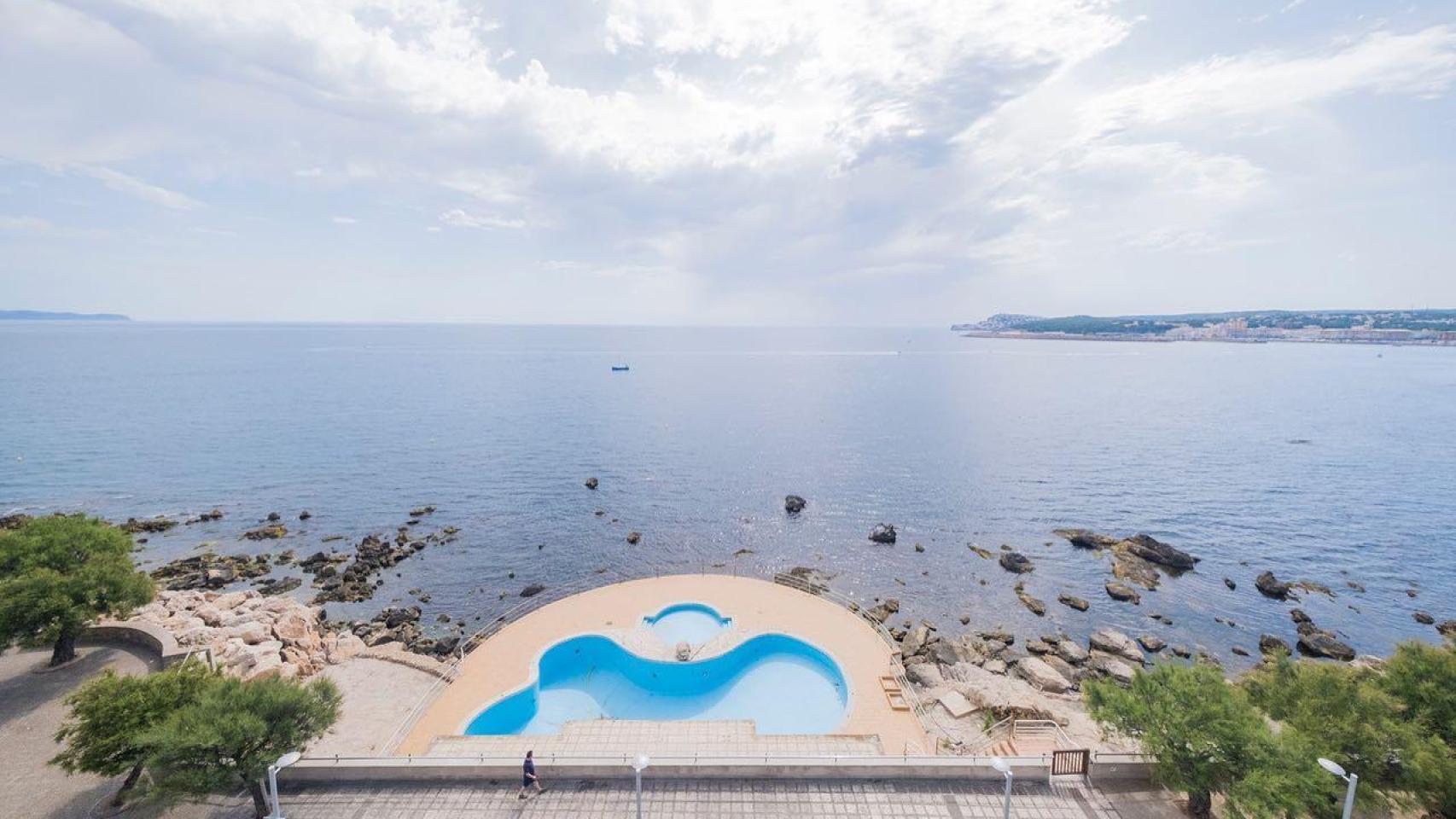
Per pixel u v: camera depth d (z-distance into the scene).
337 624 44.38
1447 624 45.50
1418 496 72.44
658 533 62.72
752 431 109.12
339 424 109.00
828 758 23.06
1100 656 40.69
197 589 48.78
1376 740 20.48
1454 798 19.14
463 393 149.00
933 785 22.77
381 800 22.06
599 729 26.56
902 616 46.69
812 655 33.75
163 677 21.92
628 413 125.19
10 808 21.44
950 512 68.62
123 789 21.52
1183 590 50.84
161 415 114.44
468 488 75.25
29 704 27.00
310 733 21.81
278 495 71.69
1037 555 57.34
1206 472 82.50
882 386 173.25
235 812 21.64
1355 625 45.78
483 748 25.42
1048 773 22.81
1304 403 137.62
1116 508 69.38
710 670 31.89
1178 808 21.61
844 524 65.50
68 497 69.88
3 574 28.73
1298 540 60.34
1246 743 19.70
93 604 28.84
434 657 40.31
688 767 23.03
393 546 57.72
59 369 190.12
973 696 31.02
